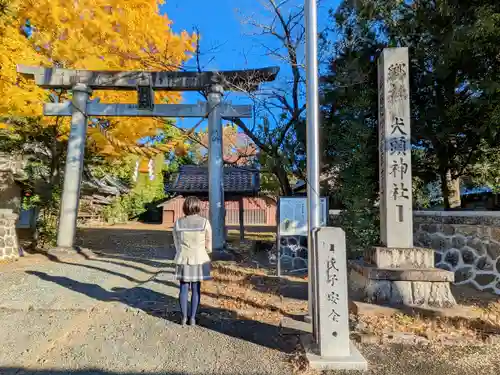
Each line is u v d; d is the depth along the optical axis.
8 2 7.46
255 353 3.41
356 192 7.07
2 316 4.29
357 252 7.14
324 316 3.26
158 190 28.47
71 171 8.85
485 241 5.71
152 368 3.11
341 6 8.13
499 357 3.38
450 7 6.50
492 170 7.69
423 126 7.24
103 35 8.23
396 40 7.42
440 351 3.50
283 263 7.48
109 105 9.08
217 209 8.73
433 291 4.62
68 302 4.80
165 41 9.00
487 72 6.40
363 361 3.12
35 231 10.35
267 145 9.59
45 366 3.12
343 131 7.59
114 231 16.83
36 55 8.06
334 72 8.19
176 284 5.94
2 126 8.30
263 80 9.05
